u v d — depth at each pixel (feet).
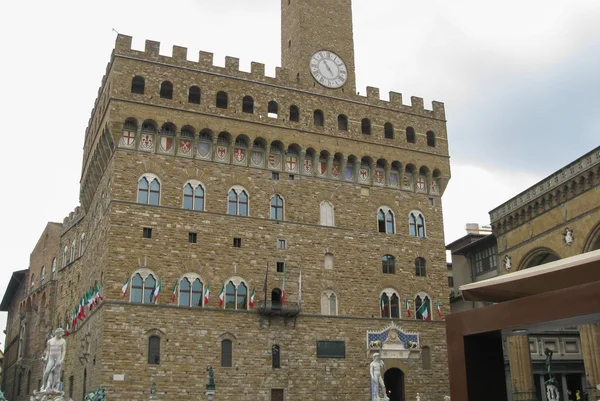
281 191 235.20
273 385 213.05
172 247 212.02
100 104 236.43
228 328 211.82
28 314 360.28
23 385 345.10
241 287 218.79
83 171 279.08
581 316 73.92
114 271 202.49
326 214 241.35
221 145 229.86
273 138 236.22
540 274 81.82
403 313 242.99
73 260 296.51
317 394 219.20
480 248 297.53
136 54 221.66
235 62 237.86
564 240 226.58
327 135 246.68
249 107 239.91
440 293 252.83
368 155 252.62
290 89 245.24
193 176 222.07
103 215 222.69
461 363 88.22
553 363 269.23
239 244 222.89
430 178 264.52
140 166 215.51
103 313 197.98
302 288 227.81
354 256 240.53
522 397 250.57
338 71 259.19
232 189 227.40
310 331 224.12
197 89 231.09
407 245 252.42
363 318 234.17
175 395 198.90
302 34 257.75
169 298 206.80
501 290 90.89
